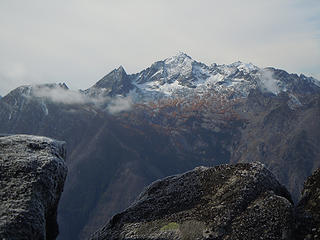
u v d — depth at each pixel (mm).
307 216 9664
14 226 7973
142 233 10070
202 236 9336
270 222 9164
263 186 10445
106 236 10477
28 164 9469
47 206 9258
